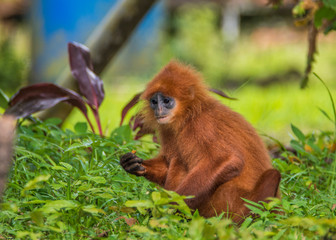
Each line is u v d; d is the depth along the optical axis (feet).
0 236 22.45
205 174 26.78
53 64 106.01
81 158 30.81
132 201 22.25
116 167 29.86
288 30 130.93
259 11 132.36
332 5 33.40
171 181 28.63
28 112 34.76
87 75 38.65
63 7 106.32
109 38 47.52
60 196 26.17
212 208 27.04
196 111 28.25
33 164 30.60
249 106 77.51
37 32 106.42
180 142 28.43
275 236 21.34
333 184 31.96
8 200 26.09
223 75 119.44
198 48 120.16
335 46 123.03
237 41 128.16
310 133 41.45
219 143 27.20
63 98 36.17
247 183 27.17
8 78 100.27
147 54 116.16
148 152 34.78
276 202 23.79
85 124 34.94
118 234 23.12
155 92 29.27
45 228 22.02
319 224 21.48
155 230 23.52
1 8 122.01
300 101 81.56
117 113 71.56
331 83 107.34
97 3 106.93
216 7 130.93
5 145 22.16
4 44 104.94
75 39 106.73
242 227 23.02
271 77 117.60
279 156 38.65
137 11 47.01
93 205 23.89
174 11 127.44
